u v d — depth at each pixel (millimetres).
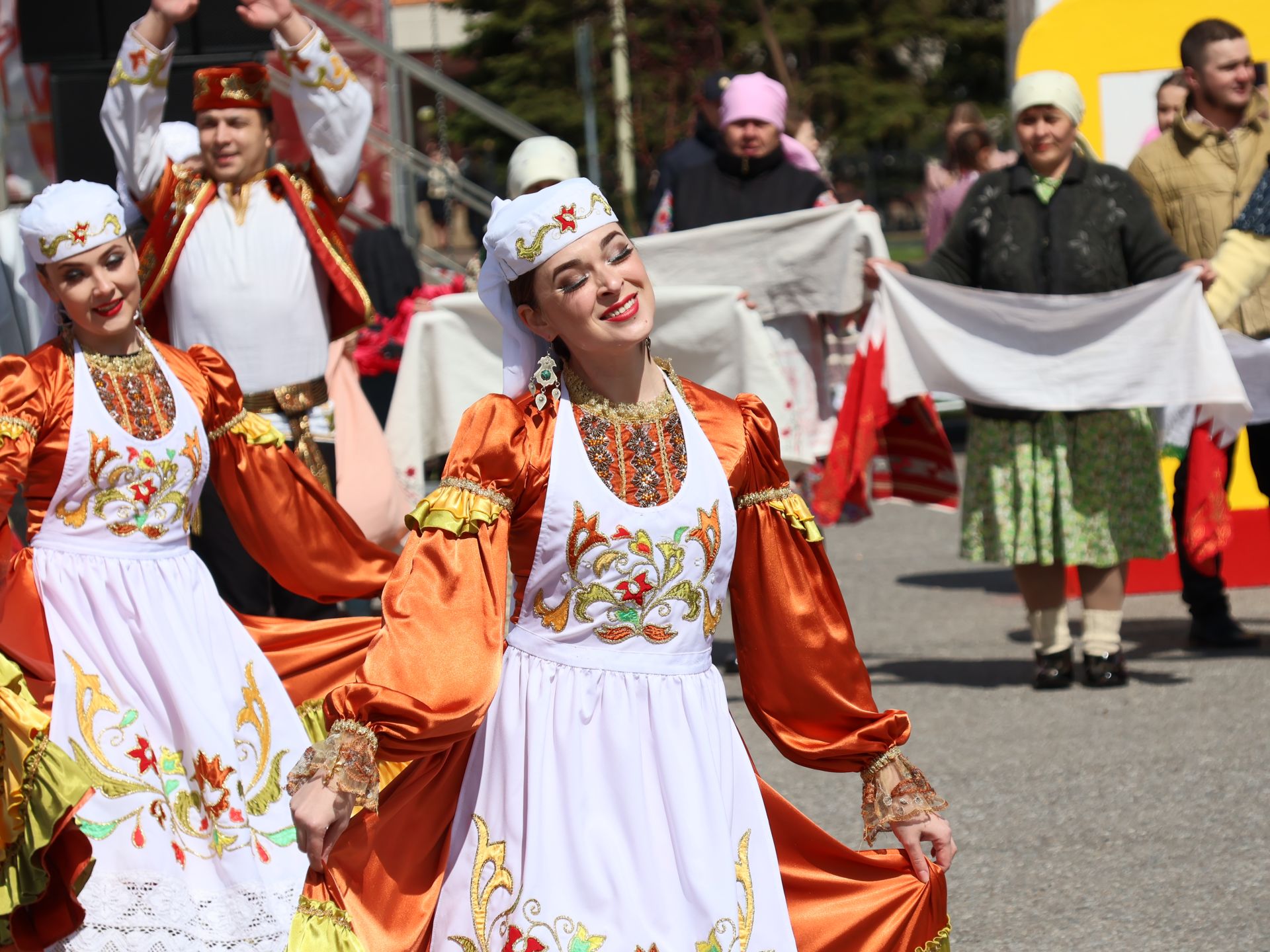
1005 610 13375
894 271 10602
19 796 6117
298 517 7730
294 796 4496
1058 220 10523
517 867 4793
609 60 38562
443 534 4801
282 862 6988
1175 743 9398
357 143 9383
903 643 12344
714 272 11117
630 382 5094
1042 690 10742
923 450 10883
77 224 7105
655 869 4801
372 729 4527
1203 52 11398
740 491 5227
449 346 10078
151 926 6609
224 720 7027
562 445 4957
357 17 20562
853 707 5270
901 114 46500
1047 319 10422
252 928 6746
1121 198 10594
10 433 6922
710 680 5125
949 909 7211
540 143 11406
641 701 4953
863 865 5203
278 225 9273
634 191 34438
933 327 10562
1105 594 10758
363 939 4680
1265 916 6934
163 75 9078
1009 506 10539
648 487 5000
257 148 9320
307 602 9266
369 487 9547
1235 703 10148
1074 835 8031
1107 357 10367
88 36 11375
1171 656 11500
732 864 4887
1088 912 7086
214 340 9180
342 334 9570
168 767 6902
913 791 5219
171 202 9242
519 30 43594
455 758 4961
